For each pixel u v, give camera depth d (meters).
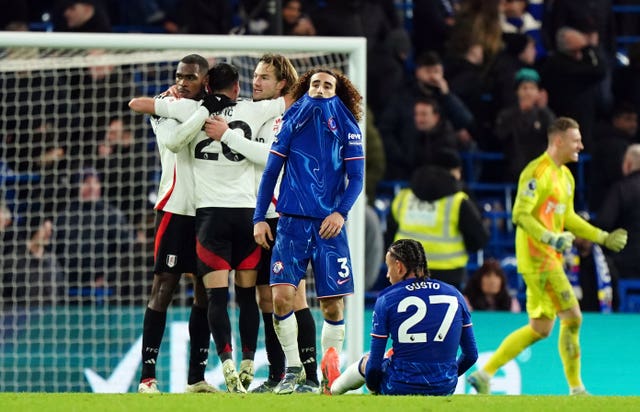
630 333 41.12
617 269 48.00
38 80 47.00
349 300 37.66
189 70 28.69
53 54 43.00
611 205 48.09
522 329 37.97
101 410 22.47
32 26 56.69
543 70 53.56
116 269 43.31
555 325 41.59
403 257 27.55
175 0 55.66
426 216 40.91
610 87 55.00
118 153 45.66
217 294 28.33
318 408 22.75
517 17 56.69
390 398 24.72
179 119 28.53
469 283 43.44
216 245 28.39
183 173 29.05
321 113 27.03
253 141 28.45
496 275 43.19
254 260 28.97
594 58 53.22
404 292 27.33
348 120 27.22
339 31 51.28
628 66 55.44
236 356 40.12
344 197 27.00
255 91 29.53
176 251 29.06
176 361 39.91
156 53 40.56
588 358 40.78
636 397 26.08
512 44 53.97
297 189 27.03
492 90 53.75
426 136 50.06
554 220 37.31
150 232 45.94
